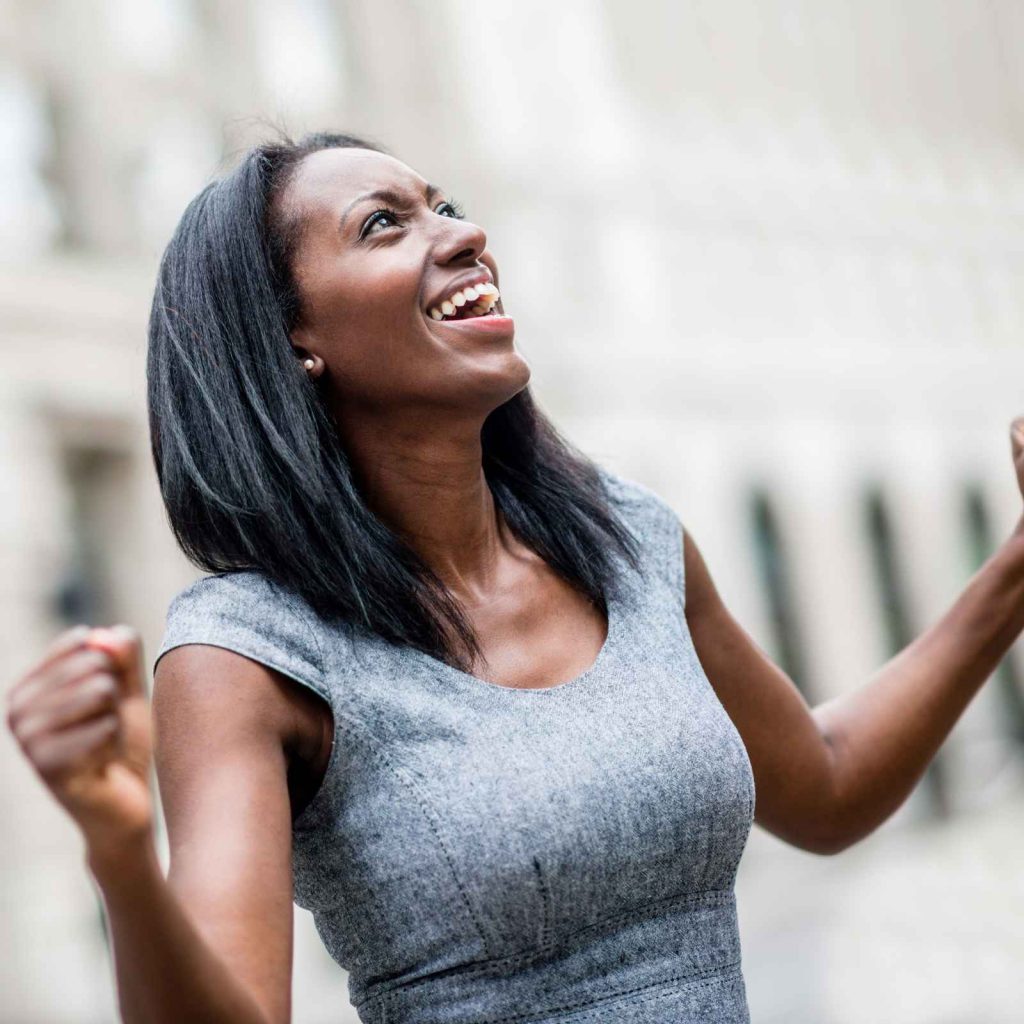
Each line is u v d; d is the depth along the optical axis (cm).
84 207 1955
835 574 2884
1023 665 2844
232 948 209
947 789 2425
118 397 1936
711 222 2795
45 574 1795
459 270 258
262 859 219
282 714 233
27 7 1919
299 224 257
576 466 280
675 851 238
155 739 232
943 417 3225
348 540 243
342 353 255
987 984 1099
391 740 235
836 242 3081
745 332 2806
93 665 183
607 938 236
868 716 300
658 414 2600
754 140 2991
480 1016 230
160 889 189
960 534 3225
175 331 257
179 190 2039
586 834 231
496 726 237
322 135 284
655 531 281
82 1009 1554
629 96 2748
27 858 1566
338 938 242
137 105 2006
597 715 241
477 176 2380
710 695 254
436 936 230
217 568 253
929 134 3425
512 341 259
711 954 241
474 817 230
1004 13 3631
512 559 263
